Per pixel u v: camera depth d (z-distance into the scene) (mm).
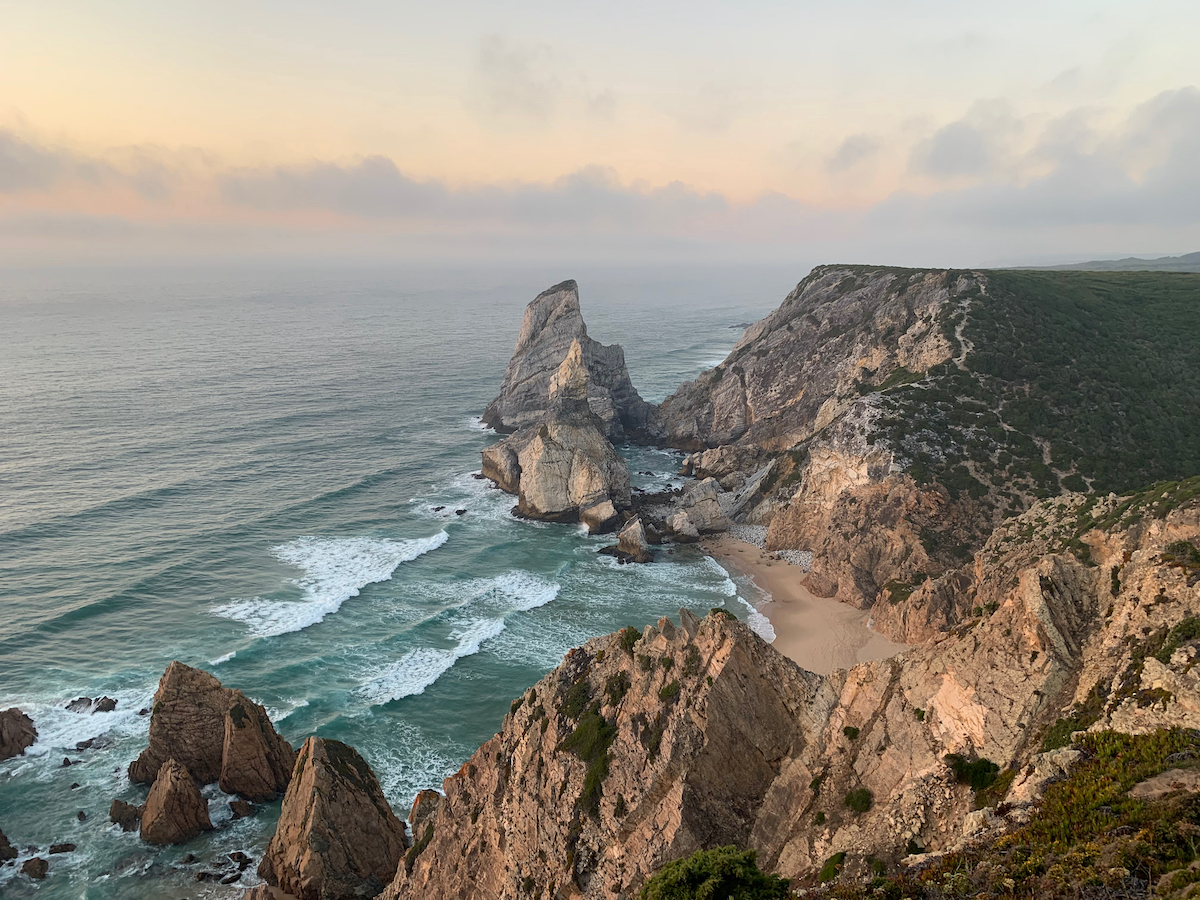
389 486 96438
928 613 54438
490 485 98125
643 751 26734
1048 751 20609
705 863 20859
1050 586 25625
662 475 106000
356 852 37062
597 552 78312
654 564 75812
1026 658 24000
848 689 26703
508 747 32250
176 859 38969
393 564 72812
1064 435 71750
